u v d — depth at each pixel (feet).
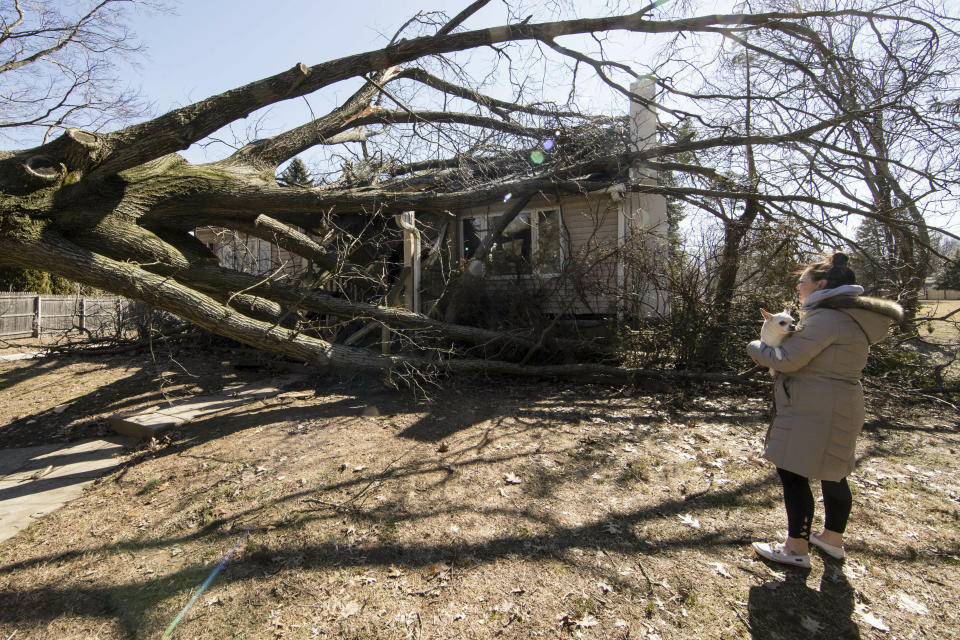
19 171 14.56
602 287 23.49
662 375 20.97
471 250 36.29
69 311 53.93
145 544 10.09
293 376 25.95
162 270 18.35
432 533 9.93
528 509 10.77
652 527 9.92
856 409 7.86
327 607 7.88
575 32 21.06
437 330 22.50
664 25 21.47
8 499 12.73
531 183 24.17
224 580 8.70
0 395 23.93
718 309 21.45
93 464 15.05
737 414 17.80
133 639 7.36
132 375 26.86
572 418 17.48
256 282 19.95
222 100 16.80
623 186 26.08
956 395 19.77
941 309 32.83
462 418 17.72
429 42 19.11
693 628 7.15
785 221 22.63
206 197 20.17
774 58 25.23
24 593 8.64
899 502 10.86
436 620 7.50
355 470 13.19
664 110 26.43
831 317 7.76
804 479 8.31
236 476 13.23
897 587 7.97
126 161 16.38
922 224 22.25
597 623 7.32
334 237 26.18
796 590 7.91
